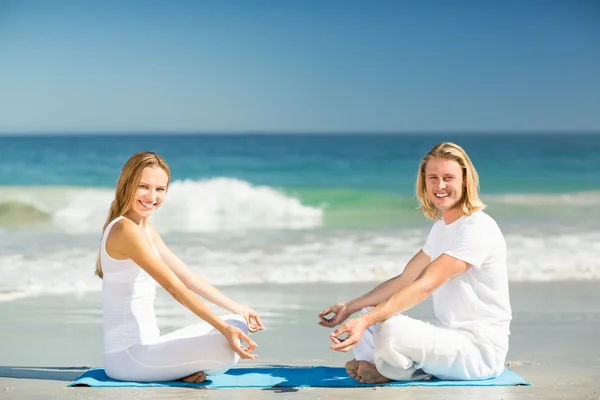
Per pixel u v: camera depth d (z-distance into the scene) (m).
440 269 4.25
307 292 7.68
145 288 4.40
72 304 7.04
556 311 6.75
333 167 24.80
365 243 10.84
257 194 15.37
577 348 5.42
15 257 9.70
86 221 14.29
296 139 47.38
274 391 4.20
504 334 4.38
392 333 4.18
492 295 4.34
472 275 4.35
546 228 12.34
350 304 4.76
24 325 6.19
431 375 4.43
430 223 13.39
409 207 15.85
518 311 6.75
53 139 43.78
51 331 5.99
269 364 5.00
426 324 4.27
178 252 10.17
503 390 4.20
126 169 4.44
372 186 20.31
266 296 7.46
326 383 4.37
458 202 4.40
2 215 14.67
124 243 4.25
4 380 4.50
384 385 4.30
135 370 4.33
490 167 24.53
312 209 15.30
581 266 9.01
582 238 11.04
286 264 9.27
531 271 8.77
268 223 13.69
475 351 4.30
